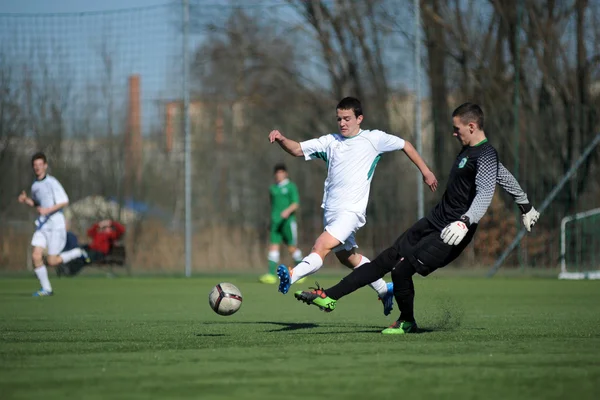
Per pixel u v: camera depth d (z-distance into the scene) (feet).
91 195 205.46
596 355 57.93
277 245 176.04
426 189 193.47
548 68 186.29
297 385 45.55
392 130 207.31
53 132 205.67
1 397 42.32
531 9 188.96
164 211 204.33
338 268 213.66
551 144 185.16
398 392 43.45
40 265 139.95
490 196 67.72
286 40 248.11
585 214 176.45
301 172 213.05
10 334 75.31
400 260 73.41
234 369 51.31
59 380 47.42
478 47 198.29
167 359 56.18
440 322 84.64
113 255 203.82
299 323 87.20
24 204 205.87
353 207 80.64
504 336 70.79
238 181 217.15
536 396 42.39
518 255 188.03
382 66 213.46
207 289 154.81
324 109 226.79
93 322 89.56
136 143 204.13
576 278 180.34
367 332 75.56
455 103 199.31
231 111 226.58
